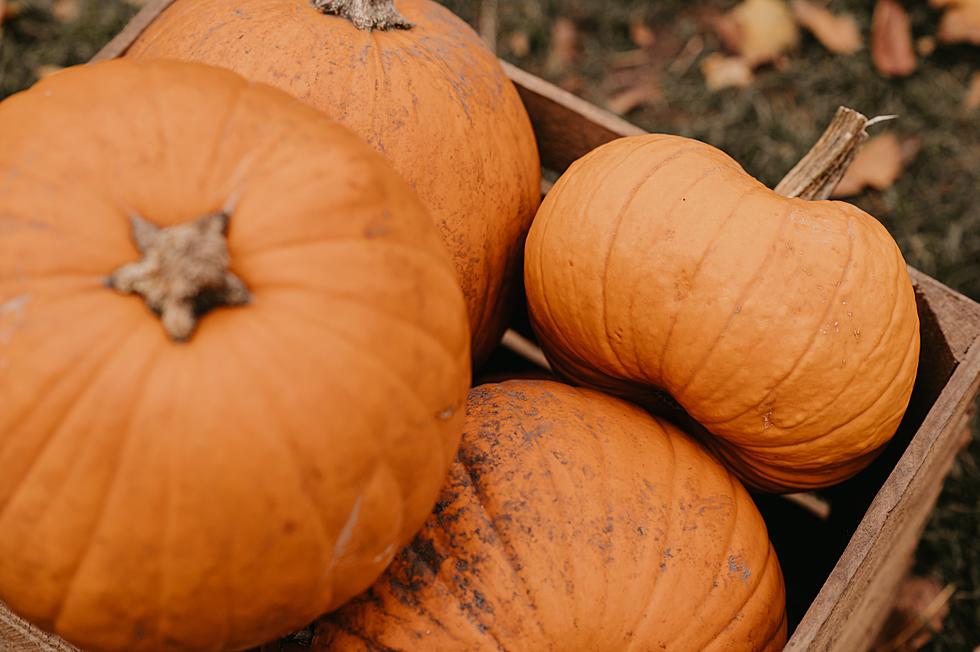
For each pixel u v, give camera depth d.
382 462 0.68
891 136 1.31
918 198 1.30
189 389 0.65
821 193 0.89
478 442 0.79
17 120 0.69
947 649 1.09
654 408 0.89
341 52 0.82
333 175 0.69
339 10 0.84
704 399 0.81
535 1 1.46
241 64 0.81
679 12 1.47
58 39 1.35
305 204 0.68
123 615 0.67
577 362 0.87
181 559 0.66
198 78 0.71
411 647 0.75
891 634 1.10
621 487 0.78
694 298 0.78
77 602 0.67
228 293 0.66
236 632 0.70
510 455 0.78
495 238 0.87
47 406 0.65
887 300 0.79
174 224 0.67
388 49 0.83
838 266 0.78
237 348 0.66
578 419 0.81
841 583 0.78
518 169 0.88
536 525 0.76
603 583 0.75
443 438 0.71
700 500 0.80
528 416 0.81
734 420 0.81
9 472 0.65
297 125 0.70
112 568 0.66
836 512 0.97
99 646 0.69
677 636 0.76
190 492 0.65
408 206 0.71
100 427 0.64
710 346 0.78
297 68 0.81
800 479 0.85
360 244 0.68
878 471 0.90
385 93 0.82
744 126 1.37
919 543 1.12
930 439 0.82
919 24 1.43
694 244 0.78
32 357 0.65
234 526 0.66
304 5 0.84
